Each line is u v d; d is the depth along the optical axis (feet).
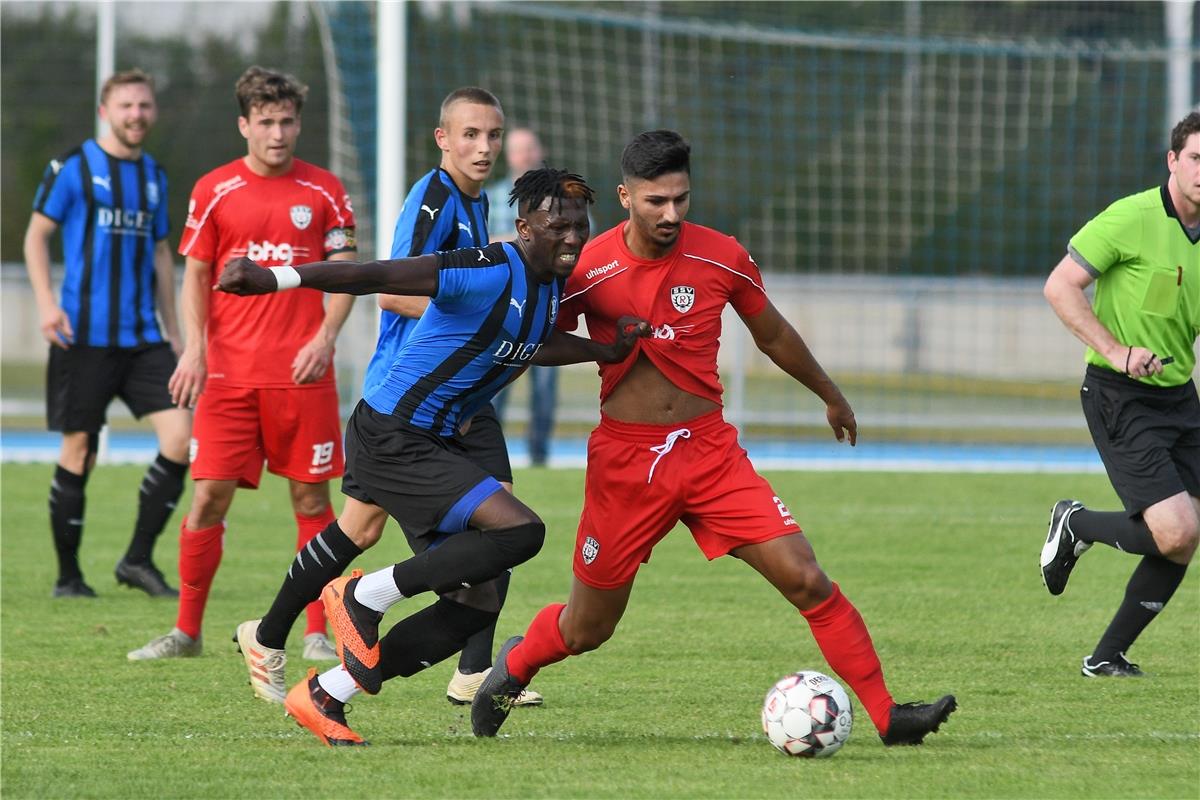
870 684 53.31
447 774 49.29
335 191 74.28
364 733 57.11
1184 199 66.23
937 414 210.38
